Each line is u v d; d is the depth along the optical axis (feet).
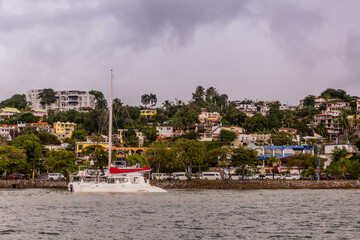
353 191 399.85
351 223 220.02
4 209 261.44
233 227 208.95
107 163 437.99
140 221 223.30
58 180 447.83
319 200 316.60
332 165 485.56
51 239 182.29
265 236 189.67
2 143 592.60
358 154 540.52
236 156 452.35
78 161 528.22
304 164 488.02
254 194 364.99
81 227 206.90
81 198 323.78
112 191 365.81
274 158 532.73
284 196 346.33
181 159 446.19
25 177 493.36
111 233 194.39
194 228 206.08
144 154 482.69
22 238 183.83
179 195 351.87
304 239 184.44
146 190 372.38
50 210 258.57
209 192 385.50
